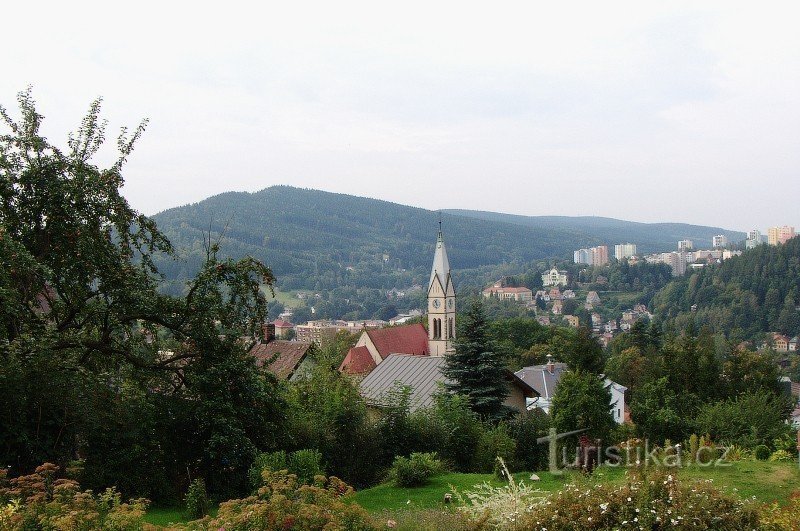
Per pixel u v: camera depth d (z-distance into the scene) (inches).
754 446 1142.3
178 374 792.9
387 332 2925.7
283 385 923.4
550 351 3245.6
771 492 701.9
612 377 2716.5
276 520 407.2
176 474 722.8
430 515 504.1
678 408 1318.9
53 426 618.2
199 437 751.1
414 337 3031.5
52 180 753.0
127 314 780.6
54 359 626.8
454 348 1381.6
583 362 1565.0
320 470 718.5
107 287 779.4
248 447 725.9
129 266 814.5
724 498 461.7
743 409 1315.2
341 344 3070.9
